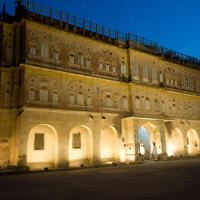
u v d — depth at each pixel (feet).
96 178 65.26
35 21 99.66
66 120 100.68
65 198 41.32
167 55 148.87
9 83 97.04
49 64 100.53
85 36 113.29
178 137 147.64
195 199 38.52
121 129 117.91
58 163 95.30
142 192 45.06
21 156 87.30
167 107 139.95
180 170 80.02
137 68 128.77
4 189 51.16
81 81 108.68
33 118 92.58
